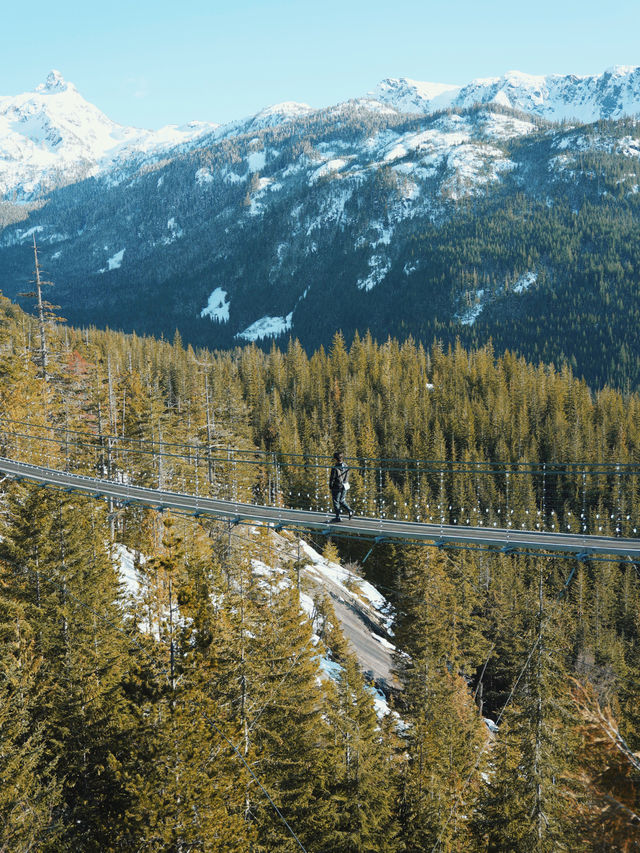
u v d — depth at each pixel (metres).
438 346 175.50
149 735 21.73
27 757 23.17
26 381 52.69
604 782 10.36
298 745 29.25
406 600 53.78
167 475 55.94
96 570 34.62
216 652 26.92
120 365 117.75
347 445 106.50
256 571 52.84
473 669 54.91
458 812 30.52
